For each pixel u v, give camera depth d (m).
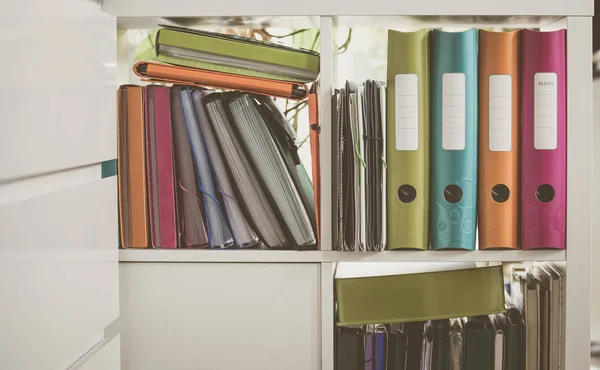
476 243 1.21
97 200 0.89
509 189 1.10
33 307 0.69
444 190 1.10
